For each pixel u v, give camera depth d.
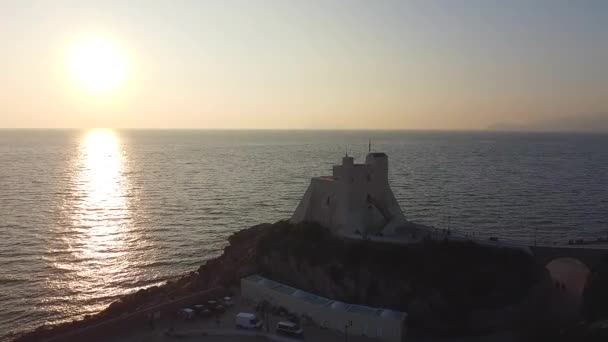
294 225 91.50
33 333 72.19
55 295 92.75
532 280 72.56
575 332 61.56
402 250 76.44
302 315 71.75
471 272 71.75
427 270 72.50
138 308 79.69
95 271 105.31
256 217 156.38
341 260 77.75
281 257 84.25
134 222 148.25
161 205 174.75
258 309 74.94
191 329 68.44
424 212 159.00
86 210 164.75
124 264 110.00
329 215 89.06
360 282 75.38
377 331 65.75
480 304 68.88
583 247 76.88
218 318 72.06
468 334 66.88
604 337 58.66
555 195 190.25
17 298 90.88
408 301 71.31
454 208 165.25
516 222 144.88
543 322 66.94
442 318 68.56
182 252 118.88
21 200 180.00
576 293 77.56
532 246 77.12
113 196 192.75
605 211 159.75
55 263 109.56
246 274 86.00
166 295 85.81
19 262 109.44
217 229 140.62
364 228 85.88
